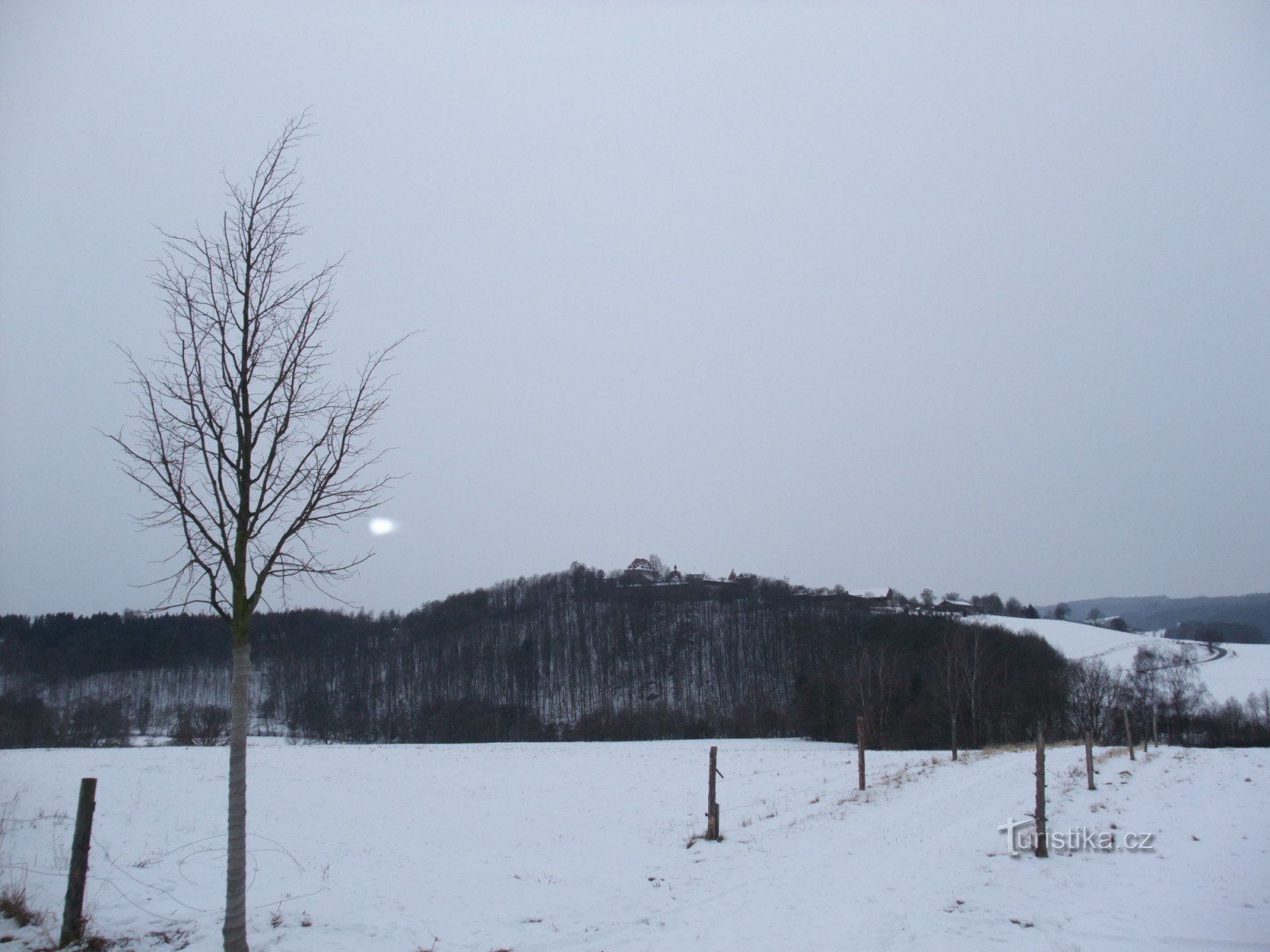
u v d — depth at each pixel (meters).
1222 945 8.75
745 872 13.20
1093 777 21.36
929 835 15.32
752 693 70.94
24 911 9.16
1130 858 12.84
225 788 21.03
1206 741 59.44
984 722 52.50
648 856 14.98
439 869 13.56
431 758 32.47
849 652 70.44
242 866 7.20
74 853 8.59
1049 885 11.45
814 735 58.22
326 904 10.76
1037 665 63.62
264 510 7.96
